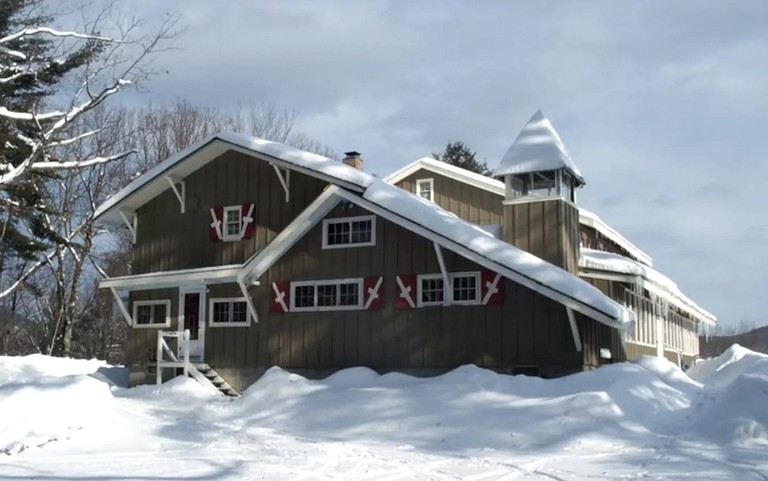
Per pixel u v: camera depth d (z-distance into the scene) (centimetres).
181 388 2177
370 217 2127
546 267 1831
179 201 2484
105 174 3903
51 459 1236
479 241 1902
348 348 2117
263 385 1947
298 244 2227
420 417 1591
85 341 4416
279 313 2236
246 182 2370
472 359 1948
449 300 1989
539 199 2081
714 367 2478
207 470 1126
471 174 2958
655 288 2394
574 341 1838
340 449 1366
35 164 2017
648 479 1021
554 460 1209
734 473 1053
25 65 2334
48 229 2722
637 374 1683
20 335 4512
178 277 2356
